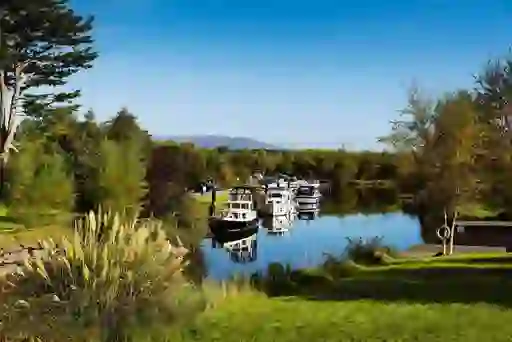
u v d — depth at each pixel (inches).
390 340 380.8
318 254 1389.0
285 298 572.7
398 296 569.0
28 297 306.8
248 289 616.4
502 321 434.6
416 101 1035.3
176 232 1027.3
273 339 378.0
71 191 1328.7
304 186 2933.1
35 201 1284.4
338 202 3218.5
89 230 324.8
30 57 1467.8
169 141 2140.7
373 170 3299.7
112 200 1227.2
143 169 1331.2
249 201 1956.2
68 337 300.0
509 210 954.1
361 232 1902.1
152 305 311.6
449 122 978.7
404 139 1039.6
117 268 308.8
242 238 1701.5
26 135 1679.4
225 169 2773.1
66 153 1614.2
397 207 2753.4
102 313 305.0
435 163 1000.9
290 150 3540.8
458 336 389.4
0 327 300.5
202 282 588.4
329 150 3545.8
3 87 1476.4
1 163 1427.2
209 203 2080.5
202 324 396.8
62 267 311.9
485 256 924.0
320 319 443.5
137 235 323.6
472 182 980.6
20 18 1381.6
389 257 958.4
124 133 1539.1
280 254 1413.6
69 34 1459.2
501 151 928.3
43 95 1553.9
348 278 723.4
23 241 879.1
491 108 937.5
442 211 1066.7
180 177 1472.7
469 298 546.9
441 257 934.4
